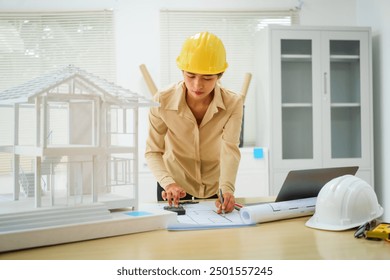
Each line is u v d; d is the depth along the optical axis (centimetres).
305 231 105
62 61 280
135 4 282
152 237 100
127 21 282
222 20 291
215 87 154
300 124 279
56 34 279
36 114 103
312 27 268
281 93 271
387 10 265
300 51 274
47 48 279
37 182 102
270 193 264
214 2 289
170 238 99
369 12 287
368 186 113
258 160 263
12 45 276
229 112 158
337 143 285
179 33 287
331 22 297
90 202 109
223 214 126
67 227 94
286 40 270
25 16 276
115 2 280
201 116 163
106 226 100
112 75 281
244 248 90
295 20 295
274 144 265
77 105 125
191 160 175
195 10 287
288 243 94
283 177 266
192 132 162
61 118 274
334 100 283
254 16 292
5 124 273
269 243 94
